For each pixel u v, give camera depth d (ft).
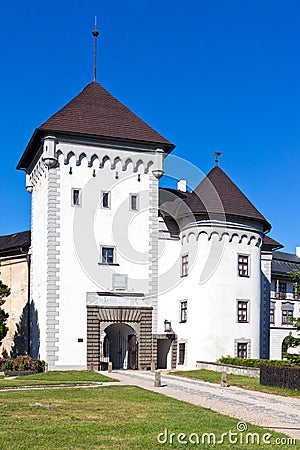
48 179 115.85
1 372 102.99
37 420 52.80
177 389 81.97
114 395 71.51
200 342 120.88
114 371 112.78
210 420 54.44
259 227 131.03
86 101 124.47
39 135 117.80
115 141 120.67
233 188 131.64
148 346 118.73
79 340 113.80
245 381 94.07
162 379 96.99
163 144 123.95
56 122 117.39
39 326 118.83
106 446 43.09
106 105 125.90
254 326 126.11
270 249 148.87
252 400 72.49
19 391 76.07
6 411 57.72
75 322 114.01
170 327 123.75
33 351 123.85
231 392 80.89
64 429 48.65
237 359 111.65
